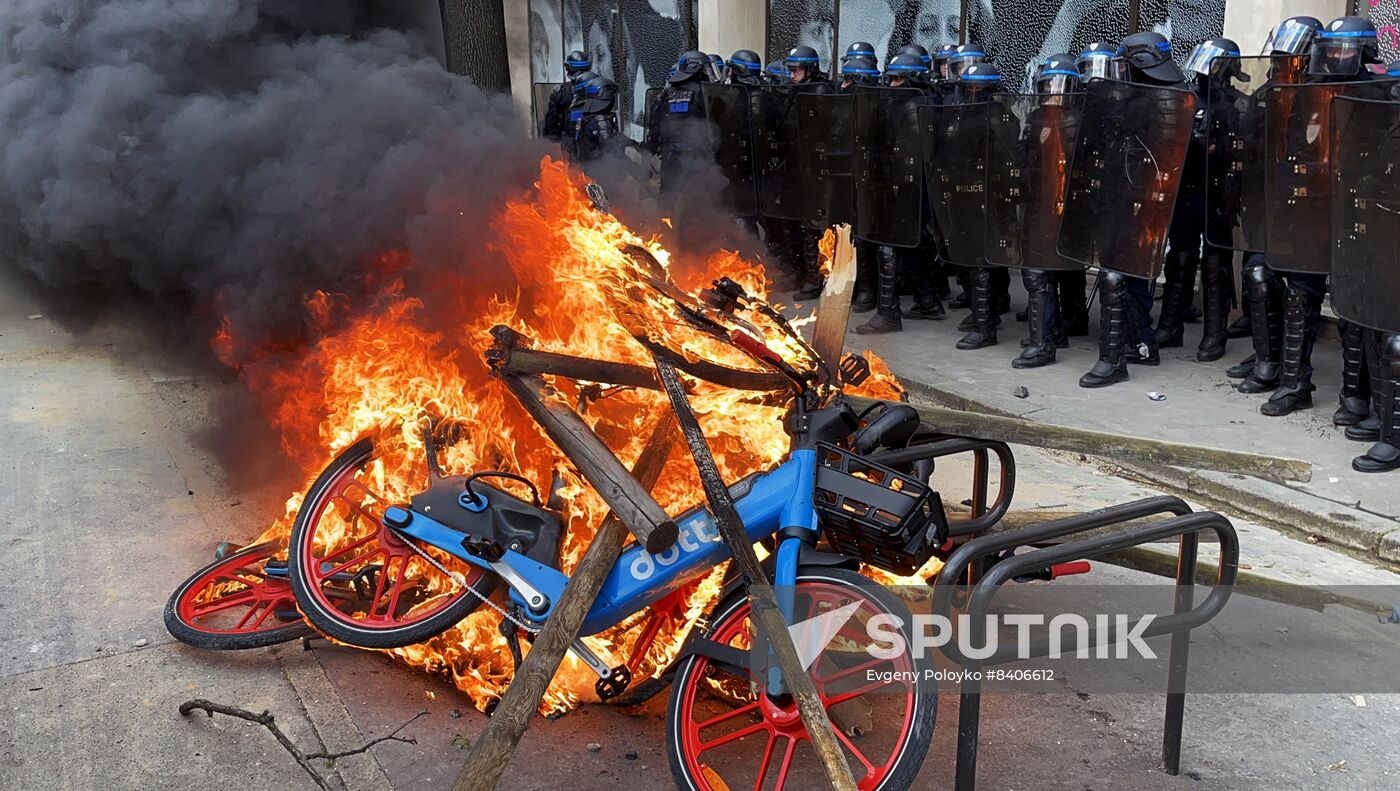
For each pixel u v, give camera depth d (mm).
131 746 3006
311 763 2912
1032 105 6410
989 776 2820
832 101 8188
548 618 2580
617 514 2684
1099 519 2551
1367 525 4254
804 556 2625
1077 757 2908
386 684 3326
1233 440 5270
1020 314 8227
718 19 12547
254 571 3771
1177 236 6945
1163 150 5754
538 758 2920
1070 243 6387
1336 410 5688
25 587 3996
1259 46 7602
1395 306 4613
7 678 3375
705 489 2664
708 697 3180
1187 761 2887
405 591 3494
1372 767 2850
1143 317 6715
